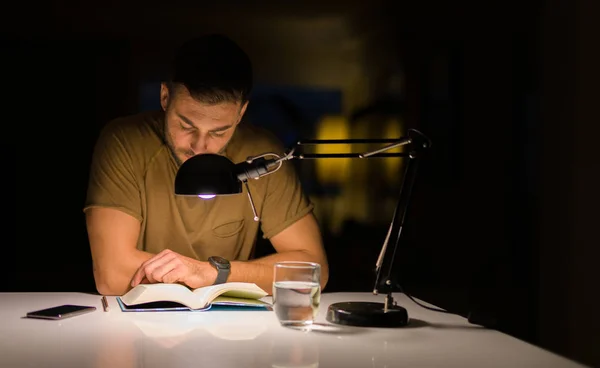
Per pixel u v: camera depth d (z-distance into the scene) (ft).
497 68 12.58
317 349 5.21
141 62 12.30
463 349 5.35
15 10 12.05
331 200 12.57
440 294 12.57
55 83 12.17
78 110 12.22
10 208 12.20
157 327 5.92
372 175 12.57
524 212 12.48
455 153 12.59
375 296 8.01
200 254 9.50
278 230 9.45
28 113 12.14
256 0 12.45
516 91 12.50
